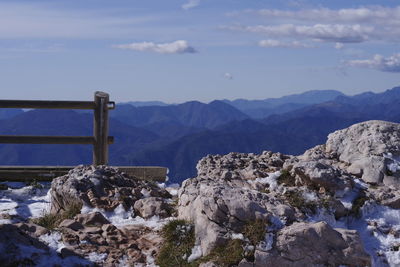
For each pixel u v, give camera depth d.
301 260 5.54
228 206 5.98
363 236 6.66
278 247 5.56
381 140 9.18
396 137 9.34
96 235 6.43
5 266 5.24
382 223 6.89
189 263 5.71
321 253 5.60
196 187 6.91
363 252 5.71
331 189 7.35
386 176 8.38
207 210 6.05
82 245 6.10
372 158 8.70
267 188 7.67
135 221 7.31
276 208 6.17
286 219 6.04
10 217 7.35
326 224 5.77
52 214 7.68
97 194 7.98
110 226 6.70
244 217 5.89
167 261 5.82
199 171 9.15
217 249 5.69
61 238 6.24
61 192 7.93
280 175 7.95
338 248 5.69
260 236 5.63
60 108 10.66
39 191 9.65
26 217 7.82
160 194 8.60
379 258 6.16
